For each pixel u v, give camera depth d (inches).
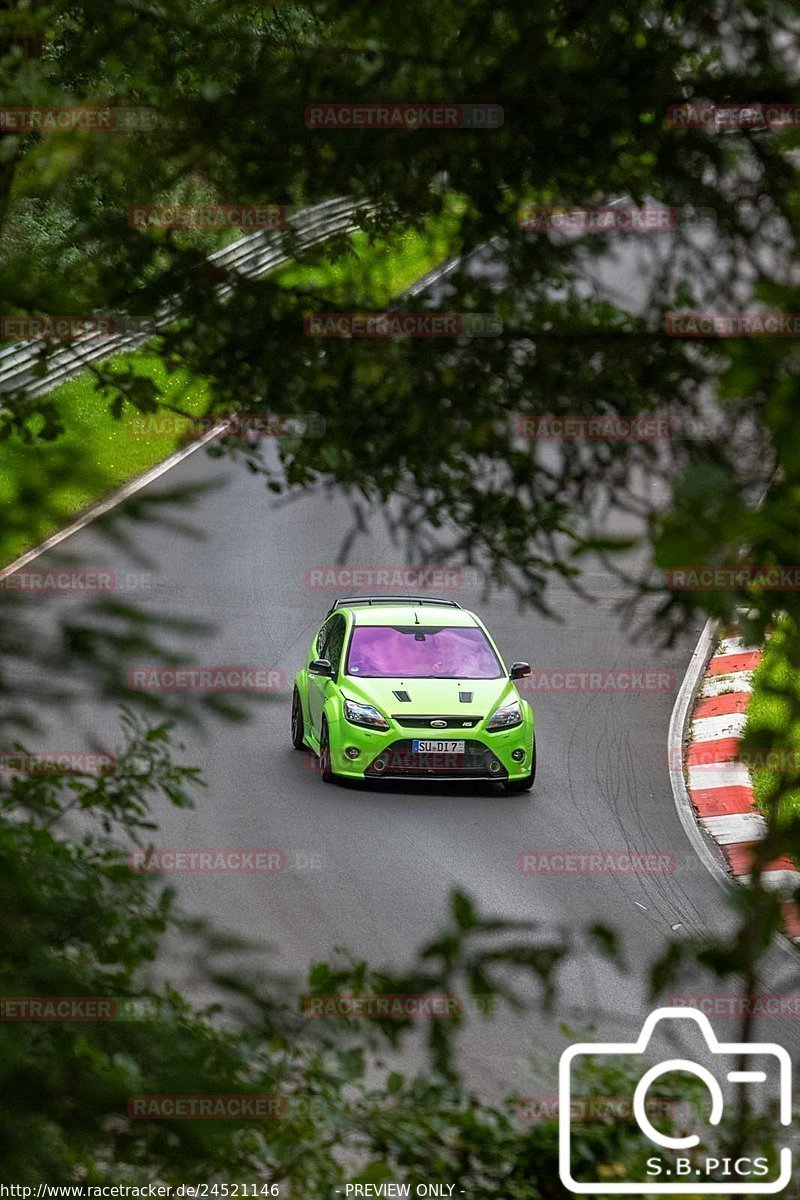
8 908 339.0
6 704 313.1
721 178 429.4
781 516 268.8
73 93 477.1
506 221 450.9
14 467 324.8
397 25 442.9
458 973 335.0
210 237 479.2
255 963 386.6
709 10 414.3
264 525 3095.5
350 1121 489.1
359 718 1898.4
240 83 449.1
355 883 1534.2
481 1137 526.6
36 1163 314.3
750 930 294.5
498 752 1898.4
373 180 459.2
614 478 459.8
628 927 1432.1
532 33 421.1
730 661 2482.8
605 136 426.9
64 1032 333.4
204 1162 341.1
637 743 2143.2
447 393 462.9
